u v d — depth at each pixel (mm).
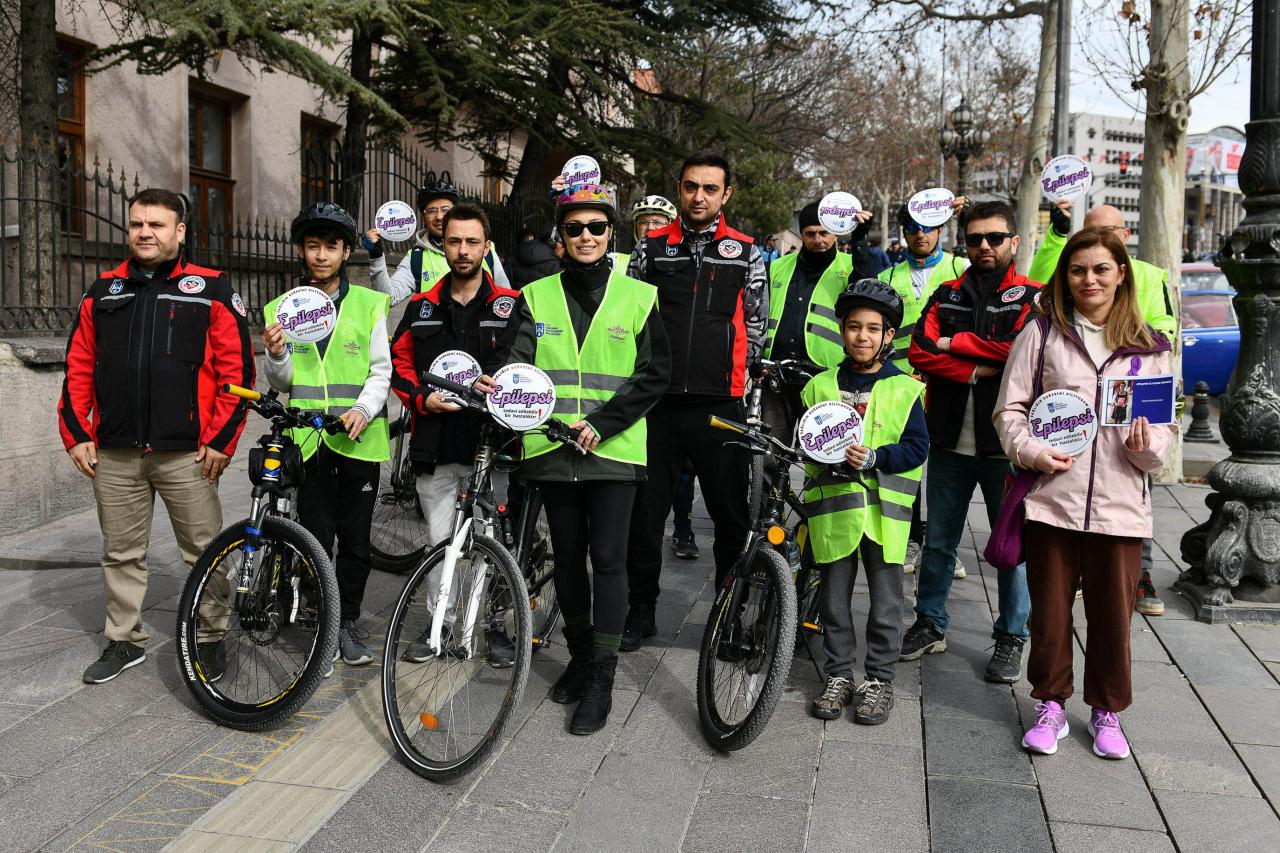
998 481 4391
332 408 4250
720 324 4355
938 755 3559
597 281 3828
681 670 4340
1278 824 3086
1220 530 5012
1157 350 3461
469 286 4348
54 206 6902
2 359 6199
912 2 15352
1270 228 4953
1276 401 4922
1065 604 3576
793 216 30844
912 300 5445
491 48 10438
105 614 4930
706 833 3033
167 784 3279
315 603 3666
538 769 3412
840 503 3859
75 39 10359
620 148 14555
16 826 3016
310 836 2975
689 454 4453
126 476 4062
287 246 9891
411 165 12914
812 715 3910
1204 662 4422
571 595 3922
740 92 21906
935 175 33375
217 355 4086
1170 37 7789
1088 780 3373
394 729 3439
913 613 5148
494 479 4336
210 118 12688
